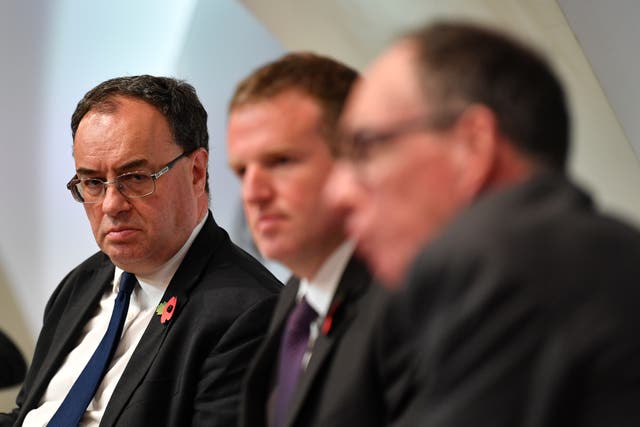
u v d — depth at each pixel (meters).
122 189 7.06
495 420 2.37
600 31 10.98
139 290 7.39
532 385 2.36
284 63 4.37
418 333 2.67
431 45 2.84
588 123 11.66
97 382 7.06
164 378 6.75
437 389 2.51
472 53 2.79
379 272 3.00
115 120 7.11
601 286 2.36
